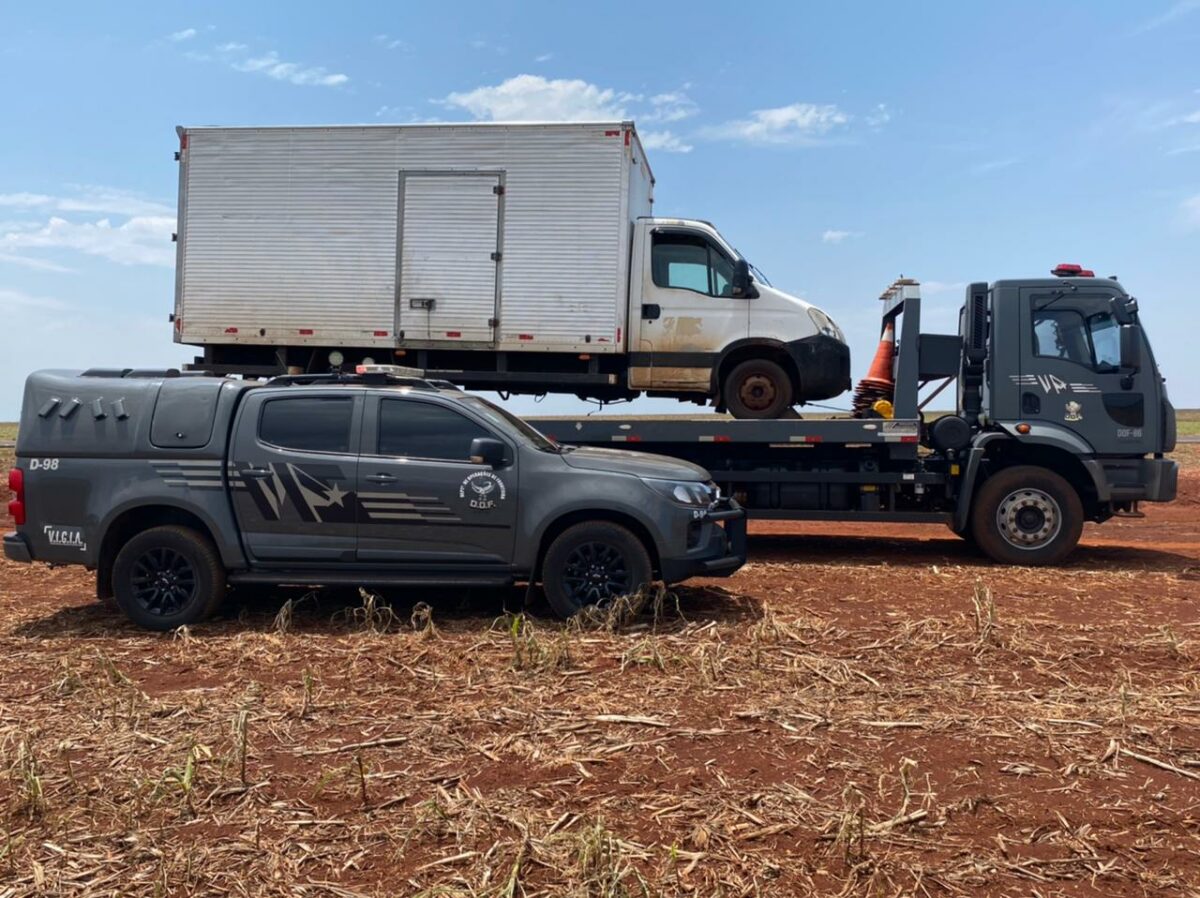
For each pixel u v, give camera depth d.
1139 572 9.85
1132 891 3.29
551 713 5.01
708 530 7.21
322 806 3.94
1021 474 10.48
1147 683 5.57
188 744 4.62
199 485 7.11
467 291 11.59
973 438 10.77
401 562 7.14
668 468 7.27
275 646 6.50
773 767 4.29
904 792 4.01
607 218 11.39
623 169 11.34
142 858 3.53
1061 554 10.46
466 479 7.08
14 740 4.68
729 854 3.51
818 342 11.16
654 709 5.06
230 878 3.38
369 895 3.26
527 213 11.49
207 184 11.92
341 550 7.11
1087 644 6.41
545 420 10.90
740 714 4.95
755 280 11.49
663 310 11.39
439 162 11.59
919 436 10.76
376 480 7.08
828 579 9.07
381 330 11.70
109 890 3.32
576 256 11.45
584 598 7.11
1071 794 4.02
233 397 7.23
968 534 11.14
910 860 3.47
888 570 9.66
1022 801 3.95
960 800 3.94
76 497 7.17
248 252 11.87
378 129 11.65
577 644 6.36
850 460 10.98
